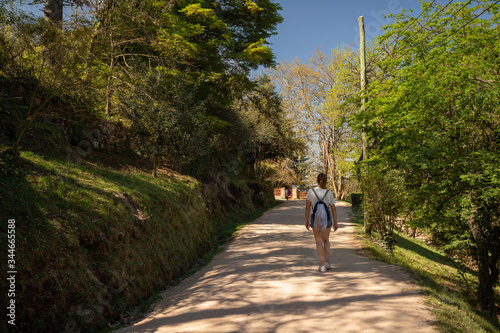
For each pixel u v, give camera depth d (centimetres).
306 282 530
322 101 3956
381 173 1127
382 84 1239
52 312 398
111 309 482
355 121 1229
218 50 1639
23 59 820
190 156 1202
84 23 1157
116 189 725
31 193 523
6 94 732
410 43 1104
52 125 872
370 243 1023
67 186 605
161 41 1280
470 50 980
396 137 1028
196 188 1259
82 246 515
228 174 2392
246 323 377
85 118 1014
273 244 1009
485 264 1031
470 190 962
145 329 417
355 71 2642
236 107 2475
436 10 1083
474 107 935
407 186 1111
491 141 1020
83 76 951
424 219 1178
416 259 1302
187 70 1319
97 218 580
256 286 531
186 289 605
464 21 1023
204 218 1184
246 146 3030
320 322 363
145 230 707
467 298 991
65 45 827
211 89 1702
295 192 4694
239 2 1784
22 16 795
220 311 431
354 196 2538
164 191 957
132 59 1230
